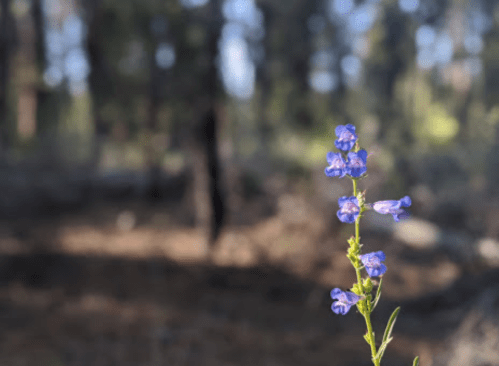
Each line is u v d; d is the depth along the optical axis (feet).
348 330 22.70
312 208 38.99
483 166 50.19
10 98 52.29
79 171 56.59
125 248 36.96
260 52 51.49
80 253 34.37
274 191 46.44
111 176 56.24
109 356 17.67
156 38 33.86
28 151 54.70
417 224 32.99
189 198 49.32
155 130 36.86
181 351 18.66
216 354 19.02
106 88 34.55
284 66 51.55
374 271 4.23
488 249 30.01
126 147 49.78
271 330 22.30
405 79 79.51
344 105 61.46
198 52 34.78
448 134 66.59
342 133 4.29
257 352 19.44
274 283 29.04
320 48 59.72
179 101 35.09
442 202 39.47
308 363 18.38
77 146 57.47
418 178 49.34
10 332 19.51
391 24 78.18
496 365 14.32
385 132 66.23
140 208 51.01
